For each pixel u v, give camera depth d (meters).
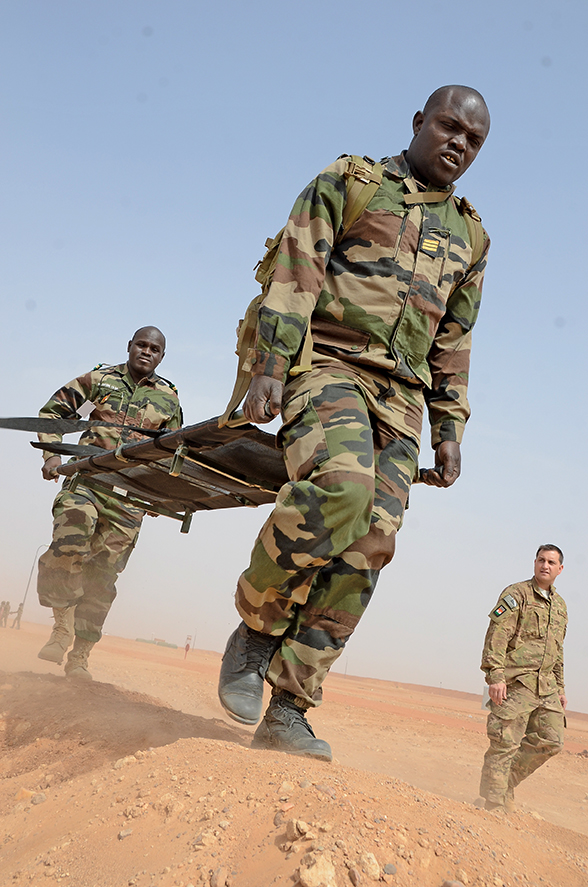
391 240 3.72
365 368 3.65
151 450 4.44
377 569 3.56
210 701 9.00
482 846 2.37
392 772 7.06
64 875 2.29
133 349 7.26
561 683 6.37
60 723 4.49
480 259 4.16
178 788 2.65
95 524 6.45
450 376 4.28
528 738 6.22
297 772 2.72
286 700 3.52
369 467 3.24
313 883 1.93
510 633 6.23
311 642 3.47
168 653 32.06
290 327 3.41
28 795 3.19
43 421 4.42
